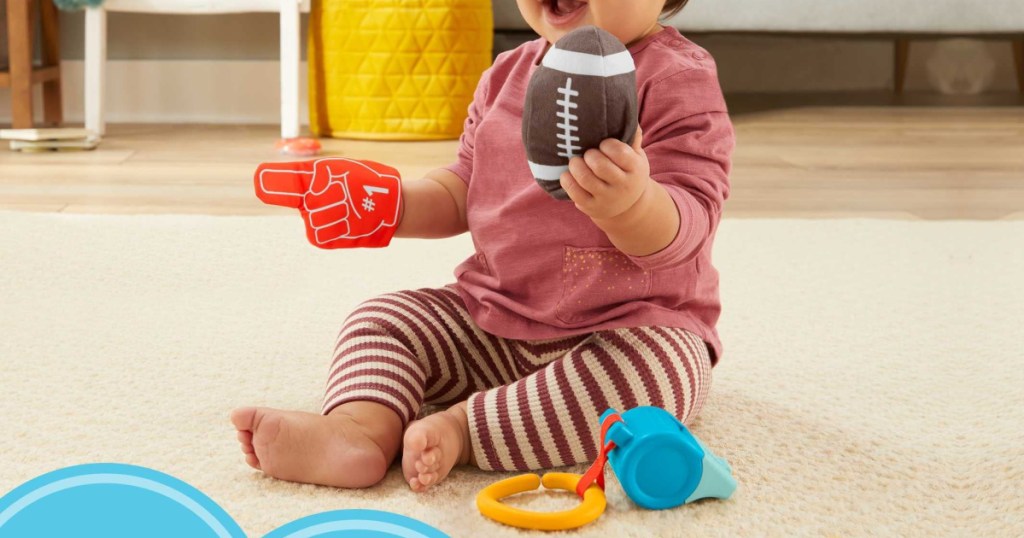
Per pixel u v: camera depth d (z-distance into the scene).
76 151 2.21
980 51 3.41
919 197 1.80
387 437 0.74
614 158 0.63
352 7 2.35
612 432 0.69
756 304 1.17
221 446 0.78
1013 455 0.77
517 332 0.81
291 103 2.37
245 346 1.01
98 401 0.86
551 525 0.65
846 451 0.78
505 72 0.91
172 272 1.27
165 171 1.97
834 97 3.24
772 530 0.66
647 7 0.78
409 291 0.86
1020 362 0.98
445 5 2.32
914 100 3.16
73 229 1.45
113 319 1.08
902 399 0.89
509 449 0.74
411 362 0.80
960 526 0.67
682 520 0.68
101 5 2.38
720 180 0.78
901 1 2.67
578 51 0.62
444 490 0.72
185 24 2.73
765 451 0.78
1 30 2.73
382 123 2.38
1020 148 2.30
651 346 0.76
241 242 1.41
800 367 0.97
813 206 1.72
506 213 0.83
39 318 1.08
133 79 2.73
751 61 3.38
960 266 1.34
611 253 0.79
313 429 0.71
